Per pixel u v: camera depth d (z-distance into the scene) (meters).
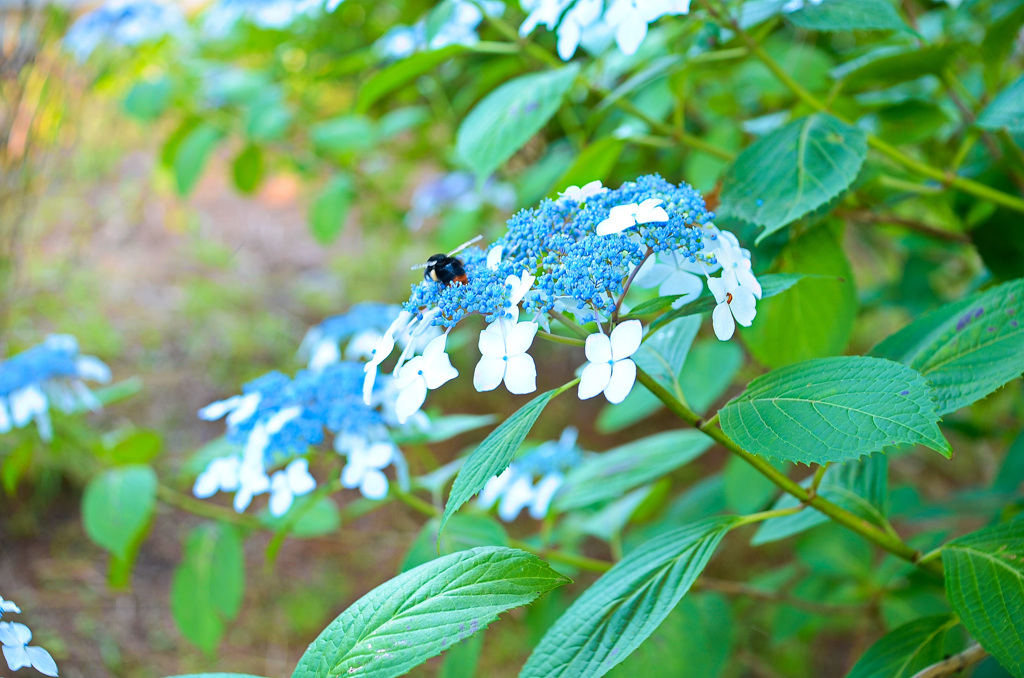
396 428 1.02
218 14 1.50
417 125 2.04
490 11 1.04
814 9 0.91
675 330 0.89
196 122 1.86
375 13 1.85
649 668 0.97
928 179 1.06
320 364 1.07
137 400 2.15
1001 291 0.84
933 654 0.86
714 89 1.58
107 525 1.13
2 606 0.80
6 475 1.25
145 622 1.65
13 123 1.73
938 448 0.76
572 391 2.35
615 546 1.16
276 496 0.94
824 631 1.66
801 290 0.94
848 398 0.78
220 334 2.37
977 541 0.84
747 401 0.80
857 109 1.06
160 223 3.01
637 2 0.86
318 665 0.78
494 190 1.86
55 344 1.20
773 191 0.88
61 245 2.34
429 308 0.79
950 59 0.95
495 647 1.60
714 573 1.81
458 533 0.98
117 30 1.62
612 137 0.99
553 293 0.78
